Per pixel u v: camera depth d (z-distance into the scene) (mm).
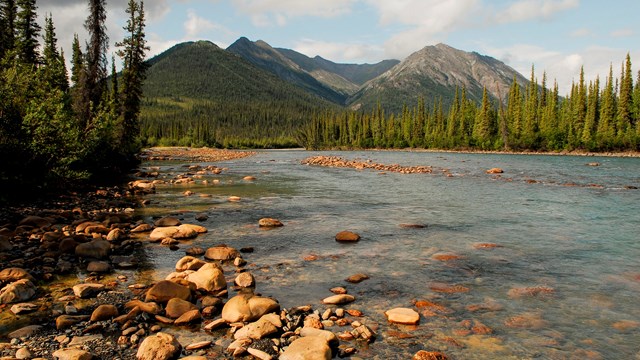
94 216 17594
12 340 6750
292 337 7062
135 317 7723
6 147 19547
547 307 8477
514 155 81938
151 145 125188
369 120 148250
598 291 9383
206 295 9148
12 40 46188
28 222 15211
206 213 19312
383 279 10227
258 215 18875
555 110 91562
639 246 13352
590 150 81812
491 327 7559
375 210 20266
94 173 31078
